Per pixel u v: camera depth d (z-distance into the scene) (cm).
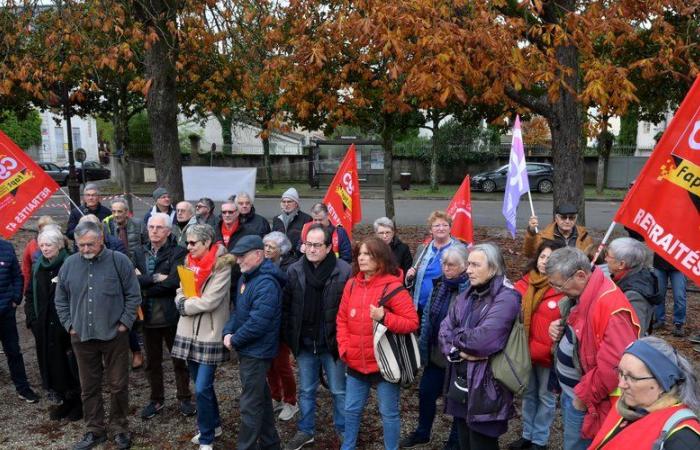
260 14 904
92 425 425
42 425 465
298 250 630
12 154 518
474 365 323
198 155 3112
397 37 614
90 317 406
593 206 2072
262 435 395
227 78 1004
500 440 434
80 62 834
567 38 640
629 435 201
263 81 891
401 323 356
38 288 456
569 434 318
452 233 555
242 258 381
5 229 512
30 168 528
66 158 4394
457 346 325
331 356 415
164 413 484
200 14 871
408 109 888
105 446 426
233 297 450
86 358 417
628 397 205
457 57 593
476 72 615
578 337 296
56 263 455
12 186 518
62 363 459
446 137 3089
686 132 305
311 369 415
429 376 409
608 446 208
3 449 425
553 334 328
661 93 943
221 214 666
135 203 2208
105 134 4969
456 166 3109
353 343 377
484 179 2594
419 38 618
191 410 478
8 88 795
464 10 668
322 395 523
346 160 620
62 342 458
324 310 404
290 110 1065
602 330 281
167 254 474
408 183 2698
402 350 368
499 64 619
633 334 275
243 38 943
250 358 377
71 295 411
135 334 572
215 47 959
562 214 490
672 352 204
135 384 545
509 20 645
